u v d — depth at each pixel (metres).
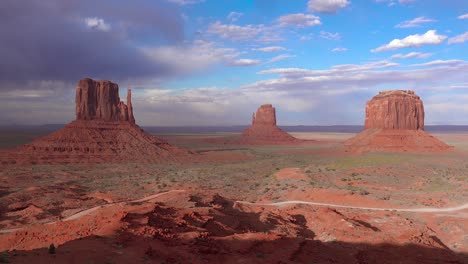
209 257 29.27
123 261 24.69
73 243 27.48
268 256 31.67
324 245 37.12
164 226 35.72
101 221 36.22
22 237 36.94
